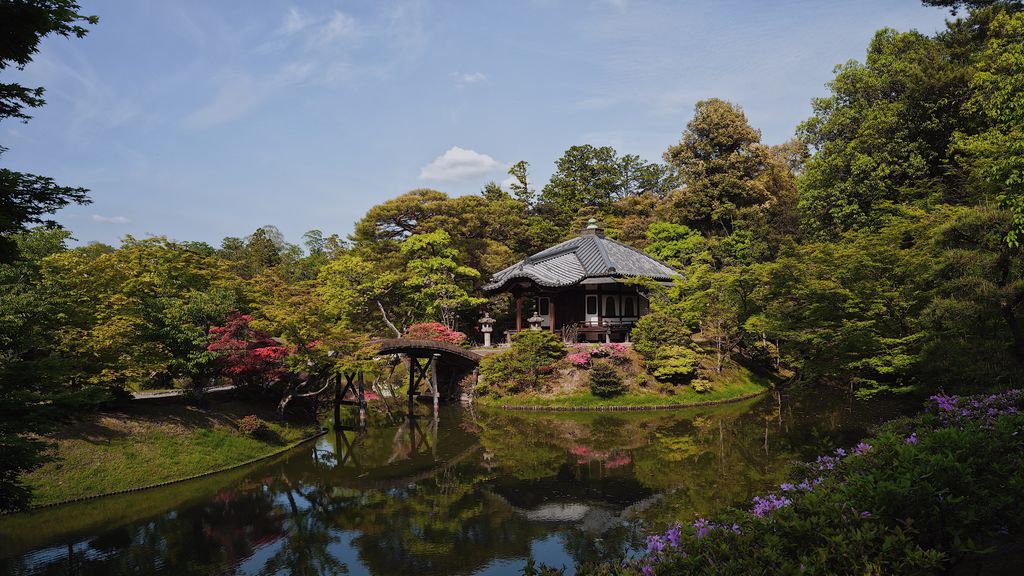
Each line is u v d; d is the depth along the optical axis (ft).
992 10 98.99
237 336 77.05
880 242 70.18
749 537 18.10
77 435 59.67
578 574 19.29
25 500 31.35
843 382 101.24
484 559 40.91
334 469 67.51
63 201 29.07
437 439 83.61
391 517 50.55
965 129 94.38
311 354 80.18
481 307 145.59
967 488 18.26
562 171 217.77
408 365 126.21
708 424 84.28
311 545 44.65
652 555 20.65
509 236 159.53
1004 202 49.52
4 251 28.94
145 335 67.15
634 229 181.06
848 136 111.86
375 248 145.69
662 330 107.96
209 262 92.07
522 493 55.93
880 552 15.84
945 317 53.06
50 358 33.55
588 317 124.16
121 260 81.46
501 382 110.11
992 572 18.67
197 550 44.01
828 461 27.81
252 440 74.49
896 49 107.76
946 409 35.04
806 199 113.09
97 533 47.50
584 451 72.33
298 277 179.32
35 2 25.68
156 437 65.36
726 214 153.99
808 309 70.54
